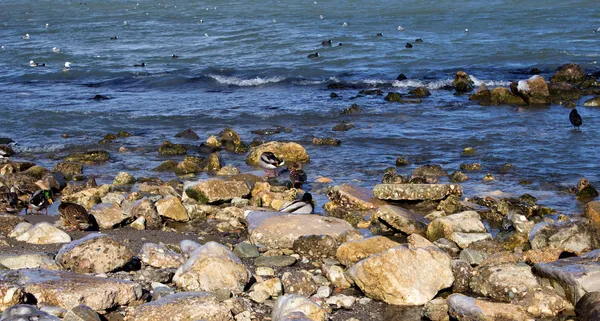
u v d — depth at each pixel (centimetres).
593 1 5741
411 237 1123
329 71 3656
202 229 1341
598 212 1304
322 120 2516
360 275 963
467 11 5669
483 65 3703
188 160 1941
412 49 4172
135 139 2295
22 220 1284
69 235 1223
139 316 811
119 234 1257
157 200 1463
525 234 1198
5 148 2094
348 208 1471
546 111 2597
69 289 862
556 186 1642
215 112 2686
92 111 2689
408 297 932
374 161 1948
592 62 3647
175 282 954
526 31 4609
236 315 852
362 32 4875
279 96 3036
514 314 836
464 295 912
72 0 8506
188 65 3991
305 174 1734
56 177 1753
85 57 4384
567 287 891
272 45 4512
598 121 2372
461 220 1230
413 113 2598
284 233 1198
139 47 4738
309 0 6906
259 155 1969
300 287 957
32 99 3019
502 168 1816
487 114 2572
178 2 7588
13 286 842
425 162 1923
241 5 6894
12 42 5150
